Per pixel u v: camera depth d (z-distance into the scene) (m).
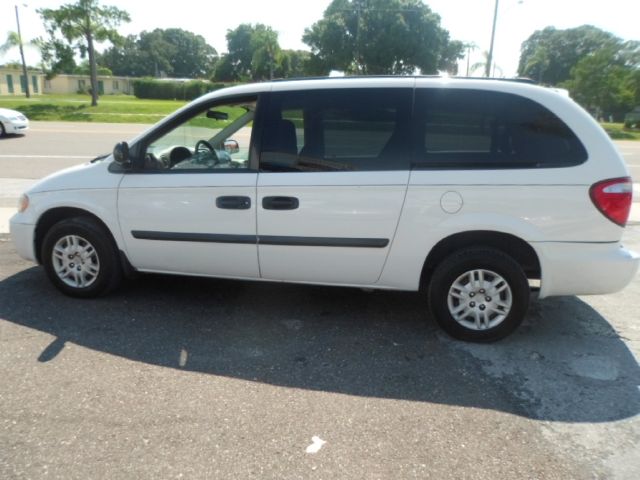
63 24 29.77
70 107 30.22
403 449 2.68
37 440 2.68
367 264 3.84
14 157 12.94
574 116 3.54
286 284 4.98
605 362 3.62
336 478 2.46
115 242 4.38
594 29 77.75
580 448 2.71
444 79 3.75
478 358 3.65
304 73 49.47
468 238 3.73
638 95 45.62
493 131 3.60
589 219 3.51
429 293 3.87
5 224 6.75
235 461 2.56
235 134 4.09
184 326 4.05
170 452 2.62
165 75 116.69
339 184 3.72
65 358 3.50
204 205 3.99
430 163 3.65
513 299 3.72
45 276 5.02
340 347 3.78
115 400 3.04
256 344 3.79
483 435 2.80
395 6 44.03
